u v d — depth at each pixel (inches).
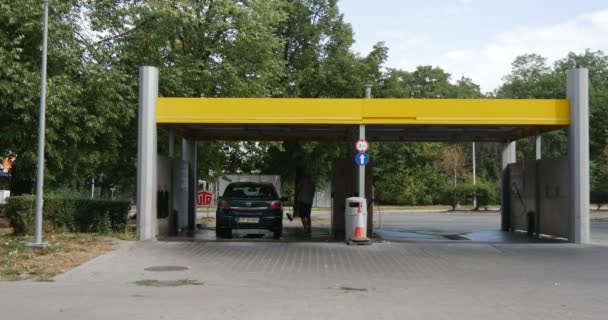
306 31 1236.5
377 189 2202.3
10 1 717.9
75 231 674.2
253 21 924.6
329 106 639.8
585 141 633.0
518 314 305.3
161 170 690.2
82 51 812.6
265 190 716.7
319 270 458.6
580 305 330.3
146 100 634.8
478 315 302.2
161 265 474.9
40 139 542.9
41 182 541.3
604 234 810.2
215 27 911.0
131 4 863.1
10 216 648.4
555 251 574.2
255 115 639.1
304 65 1252.5
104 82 773.3
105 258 502.0
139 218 631.8
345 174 765.9
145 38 861.2
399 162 2190.0
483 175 2571.4
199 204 1082.7
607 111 2245.3
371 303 333.1
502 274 446.3
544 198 727.7
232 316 295.7
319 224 1054.4
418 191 2193.7
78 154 826.8
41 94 547.2
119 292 365.1
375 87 1259.8
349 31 1291.8
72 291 367.2
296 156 1219.9
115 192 1327.5
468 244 621.6
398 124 647.1
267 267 470.6
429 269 467.8
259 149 1088.8
